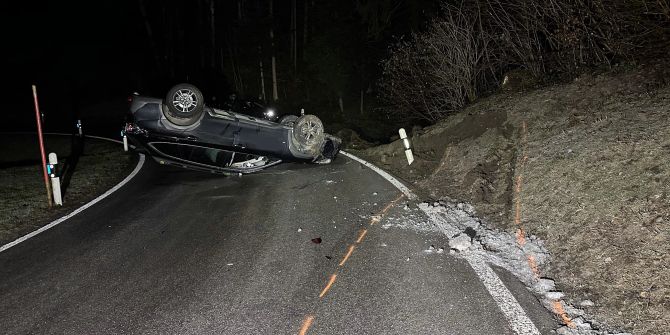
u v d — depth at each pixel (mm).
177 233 6570
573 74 10117
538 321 3838
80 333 3959
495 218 6320
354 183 9195
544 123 8578
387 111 16938
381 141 16312
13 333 4004
